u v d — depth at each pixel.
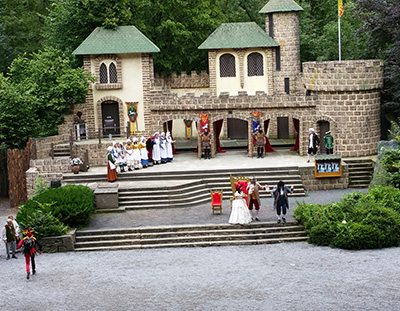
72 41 54.00
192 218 34.25
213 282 25.66
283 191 32.19
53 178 40.97
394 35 43.19
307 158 43.78
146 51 47.97
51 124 50.91
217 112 45.34
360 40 56.31
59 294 24.92
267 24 51.72
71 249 31.42
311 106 44.34
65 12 53.66
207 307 23.05
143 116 49.22
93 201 35.62
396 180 36.28
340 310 22.34
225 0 66.00
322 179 40.72
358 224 30.03
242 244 31.44
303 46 59.16
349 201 32.44
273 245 31.02
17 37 65.31
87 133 48.94
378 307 22.50
